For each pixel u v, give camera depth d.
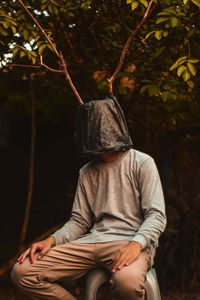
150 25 2.84
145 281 2.00
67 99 3.93
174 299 3.74
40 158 8.02
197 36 2.73
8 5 2.74
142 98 3.49
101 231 2.14
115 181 2.16
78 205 2.30
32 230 6.89
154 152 4.12
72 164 7.82
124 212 2.12
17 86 4.20
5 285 3.98
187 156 4.48
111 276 2.01
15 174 8.01
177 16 2.32
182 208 4.11
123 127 2.17
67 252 2.08
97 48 3.24
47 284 2.07
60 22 3.11
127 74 2.97
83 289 3.84
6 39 2.84
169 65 2.96
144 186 2.10
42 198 7.69
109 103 2.14
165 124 3.94
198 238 4.46
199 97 3.25
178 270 4.08
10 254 5.05
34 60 2.47
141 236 1.94
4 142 7.92
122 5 2.81
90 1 2.69
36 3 2.81
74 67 3.32
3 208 7.71
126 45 2.34
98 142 2.09
